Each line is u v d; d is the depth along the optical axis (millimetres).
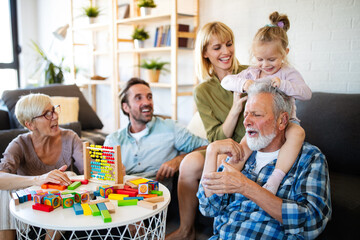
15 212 1316
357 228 1651
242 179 1253
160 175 2096
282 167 1341
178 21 3768
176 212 2324
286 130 1418
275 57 1655
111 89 4637
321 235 1740
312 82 2811
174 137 2238
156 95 4242
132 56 4438
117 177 1580
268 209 1224
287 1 2881
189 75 3770
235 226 1357
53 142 1914
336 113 2215
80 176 1771
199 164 1928
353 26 2547
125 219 1260
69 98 3324
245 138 1558
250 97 1387
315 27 2742
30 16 5914
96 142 2957
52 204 1339
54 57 5773
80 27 4617
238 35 3264
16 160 1785
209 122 1984
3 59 5734
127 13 4082
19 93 3254
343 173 2160
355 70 2572
